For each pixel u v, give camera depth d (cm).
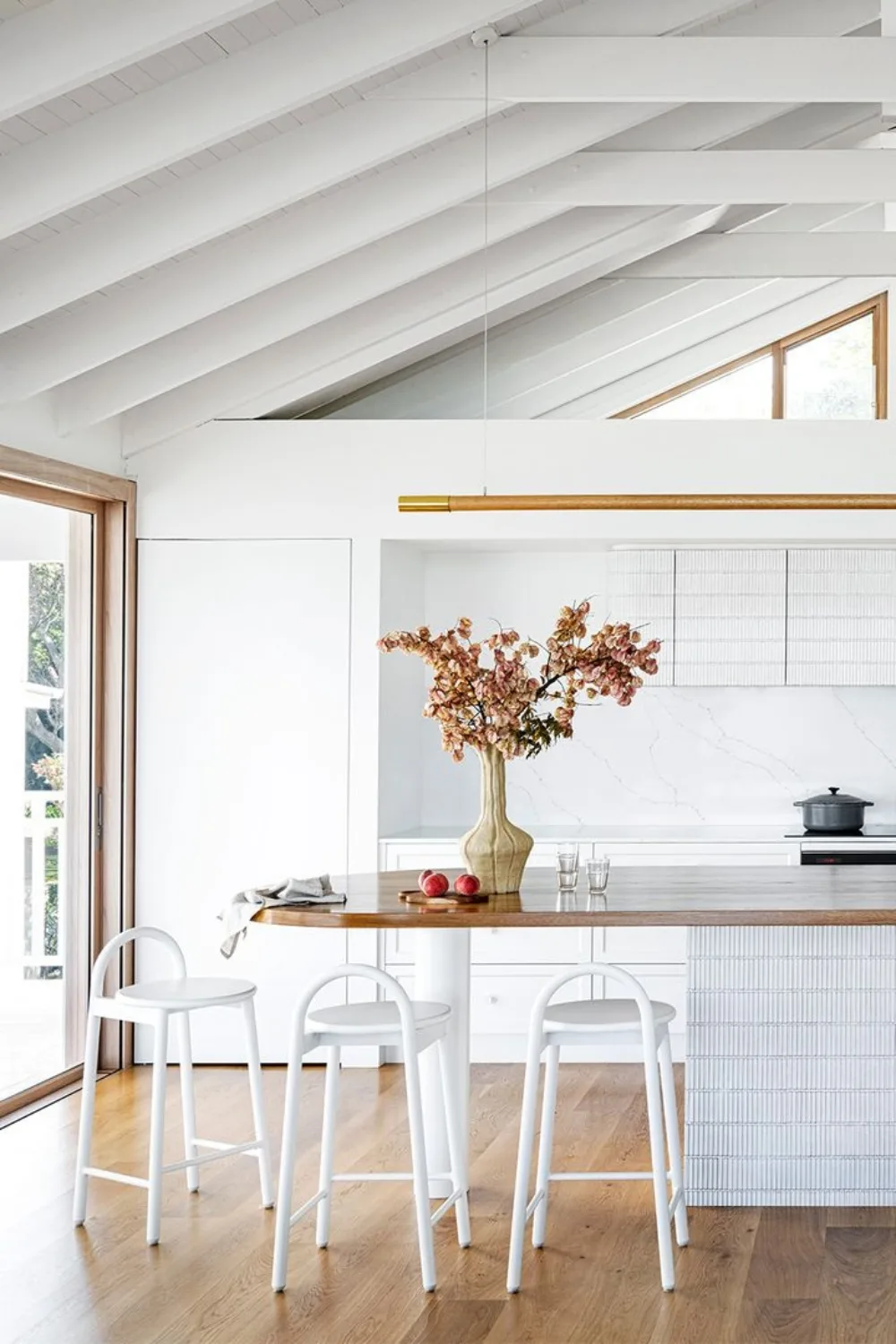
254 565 644
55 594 599
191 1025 645
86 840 626
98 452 620
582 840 652
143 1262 401
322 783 640
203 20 367
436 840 637
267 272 531
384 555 653
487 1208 450
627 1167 482
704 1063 456
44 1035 591
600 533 647
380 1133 527
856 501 455
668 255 646
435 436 645
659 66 443
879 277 636
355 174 479
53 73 369
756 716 722
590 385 646
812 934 455
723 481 641
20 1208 446
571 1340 350
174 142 425
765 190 525
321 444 646
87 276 484
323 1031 396
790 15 504
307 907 420
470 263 604
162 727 645
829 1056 456
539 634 729
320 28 419
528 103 506
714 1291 382
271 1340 349
